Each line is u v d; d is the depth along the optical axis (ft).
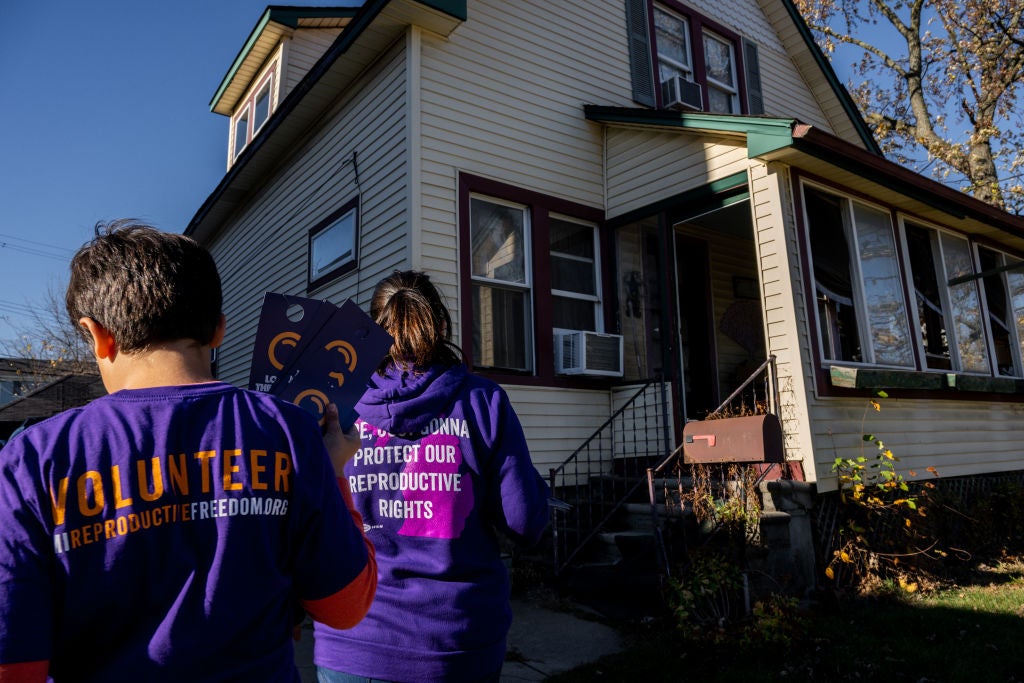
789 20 36.47
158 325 3.95
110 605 3.35
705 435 16.88
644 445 22.89
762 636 13.62
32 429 3.65
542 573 19.07
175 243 4.13
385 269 22.00
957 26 52.08
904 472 21.91
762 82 35.27
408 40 22.08
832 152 19.97
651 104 29.40
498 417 5.97
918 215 25.77
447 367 6.21
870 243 23.09
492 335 22.33
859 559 18.71
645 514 19.38
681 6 31.99
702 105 30.45
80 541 3.37
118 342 3.94
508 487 5.75
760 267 20.66
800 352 19.43
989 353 27.89
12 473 3.41
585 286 25.38
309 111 27.30
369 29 22.25
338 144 26.02
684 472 21.03
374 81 23.94
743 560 16.06
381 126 23.18
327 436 4.69
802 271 20.33
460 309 21.40
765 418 16.22
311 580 3.89
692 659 13.52
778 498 17.71
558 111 25.66
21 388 84.28
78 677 3.37
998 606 16.78
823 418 19.58
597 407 24.00
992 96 51.03
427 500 5.69
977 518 23.77
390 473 5.81
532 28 25.63
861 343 21.66
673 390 22.74
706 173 22.74
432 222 21.33
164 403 3.78
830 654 13.55
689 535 17.48
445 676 5.29
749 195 21.52
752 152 20.16
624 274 25.32
